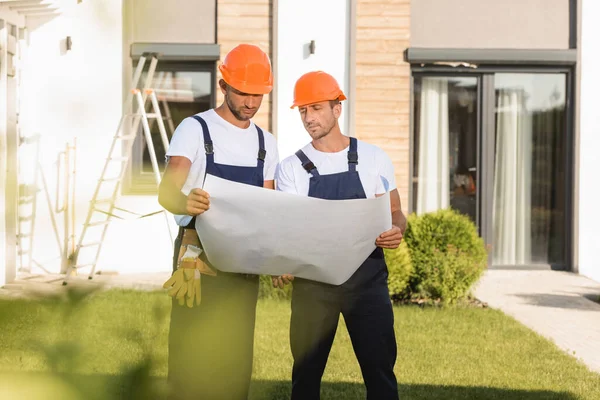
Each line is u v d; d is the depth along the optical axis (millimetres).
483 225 10133
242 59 3068
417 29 9820
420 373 5355
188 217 3029
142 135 9672
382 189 3568
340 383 5055
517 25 9914
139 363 886
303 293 3424
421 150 10109
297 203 2938
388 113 9789
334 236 3094
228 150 3146
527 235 10211
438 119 10094
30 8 8172
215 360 1342
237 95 3068
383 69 9766
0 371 776
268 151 3289
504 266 10188
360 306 3395
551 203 10195
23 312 826
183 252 3031
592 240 10039
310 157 3516
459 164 10141
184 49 9539
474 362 5699
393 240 3316
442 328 6809
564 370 5523
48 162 8602
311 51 9664
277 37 9633
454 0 9836
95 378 846
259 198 2869
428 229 7988
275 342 6043
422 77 10047
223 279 3027
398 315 7305
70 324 862
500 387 5055
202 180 3113
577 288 9039
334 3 9680
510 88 10070
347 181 3482
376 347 3408
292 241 3014
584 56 9906
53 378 811
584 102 9961
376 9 9750
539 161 10141
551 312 7734
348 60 9727
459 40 9867
